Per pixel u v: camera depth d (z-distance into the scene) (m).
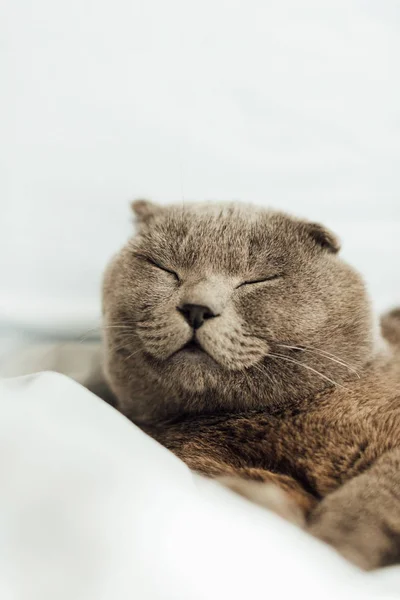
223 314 0.32
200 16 0.44
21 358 0.39
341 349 0.34
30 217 0.43
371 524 0.25
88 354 0.41
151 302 0.34
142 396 0.35
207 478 0.27
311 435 0.32
